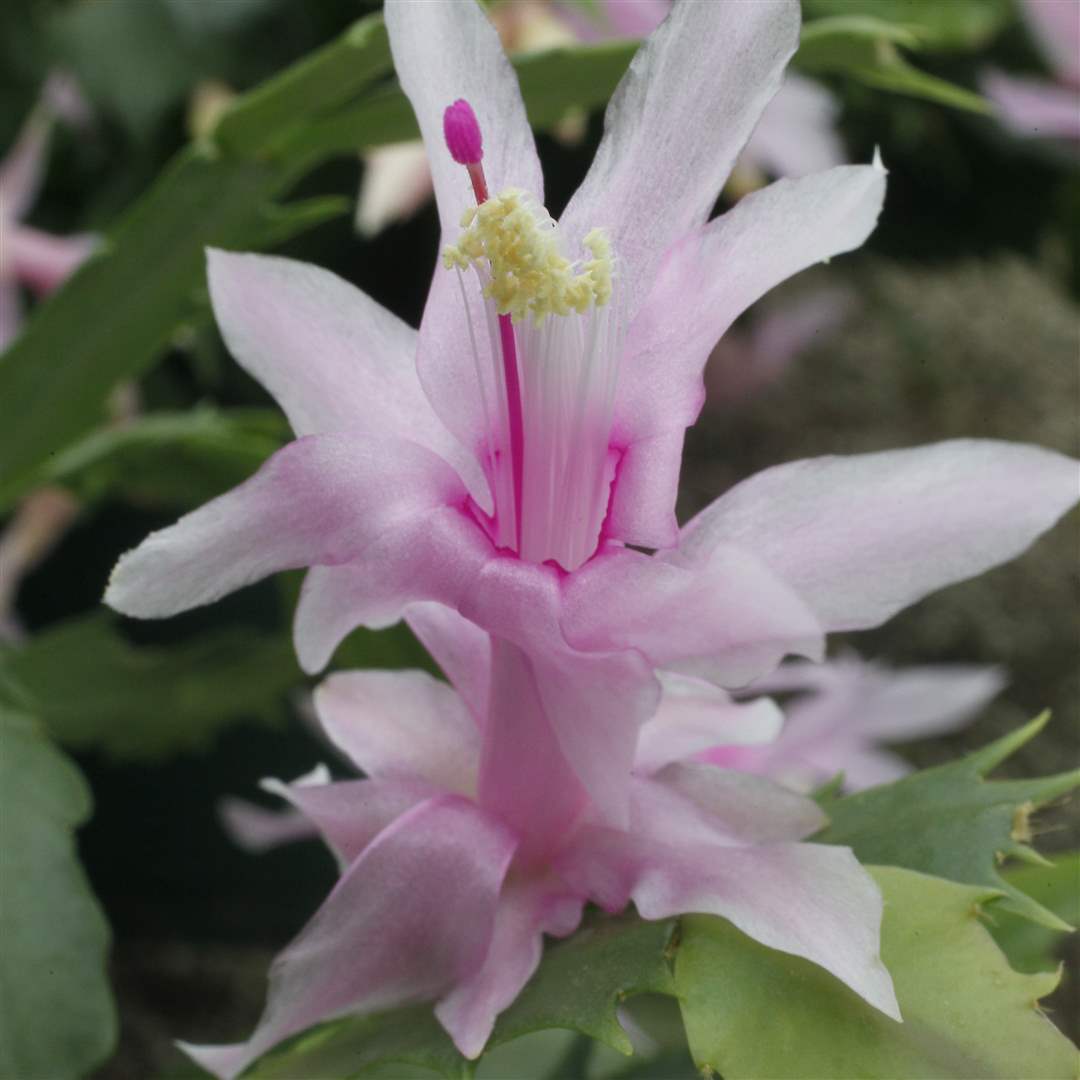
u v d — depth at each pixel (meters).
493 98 0.14
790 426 0.51
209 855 0.43
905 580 0.14
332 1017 0.14
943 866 0.15
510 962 0.14
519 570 0.13
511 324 0.14
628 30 0.28
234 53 0.37
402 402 0.14
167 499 0.30
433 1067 0.14
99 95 0.36
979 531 0.14
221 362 0.40
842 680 0.27
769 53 0.14
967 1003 0.14
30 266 0.34
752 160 0.34
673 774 0.15
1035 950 0.18
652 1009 0.21
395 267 0.40
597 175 0.14
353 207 0.39
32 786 0.19
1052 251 0.48
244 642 0.30
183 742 0.34
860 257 0.46
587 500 0.14
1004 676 0.39
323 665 0.14
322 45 0.37
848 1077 0.14
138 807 0.43
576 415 0.14
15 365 0.23
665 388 0.14
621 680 0.13
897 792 0.16
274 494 0.13
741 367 0.46
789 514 0.14
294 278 0.14
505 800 0.15
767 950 0.14
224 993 0.42
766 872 0.14
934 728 0.29
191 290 0.23
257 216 0.22
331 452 0.13
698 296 0.14
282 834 0.30
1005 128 0.38
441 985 0.14
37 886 0.19
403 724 0.16
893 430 0.51
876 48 0.20
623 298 0.14
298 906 0.44
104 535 0.43
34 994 0.18
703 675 0.13
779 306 0.46
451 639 0.15
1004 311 0.53
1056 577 0.49
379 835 0.14
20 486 0.27
